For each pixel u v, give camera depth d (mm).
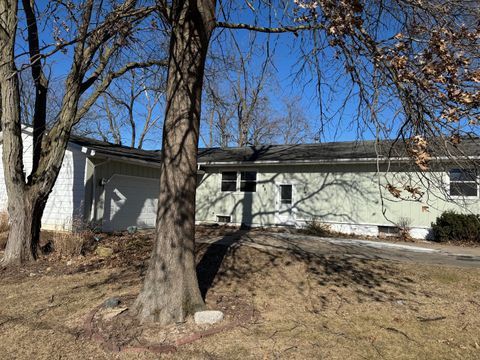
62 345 4348
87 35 6004
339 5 3945
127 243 10602
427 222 13633
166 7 5641
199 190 18766
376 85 4176
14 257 8312
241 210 17500
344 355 4156
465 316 5488
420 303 6062
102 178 13438
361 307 5844
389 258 9188
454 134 3787
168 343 4285
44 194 8688
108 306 5367
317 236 13867
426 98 3781
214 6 5496
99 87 9898
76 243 9188
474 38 3715
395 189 3928
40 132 9352
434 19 4438
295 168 16438
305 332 4766
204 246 9898
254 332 4699
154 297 4895
